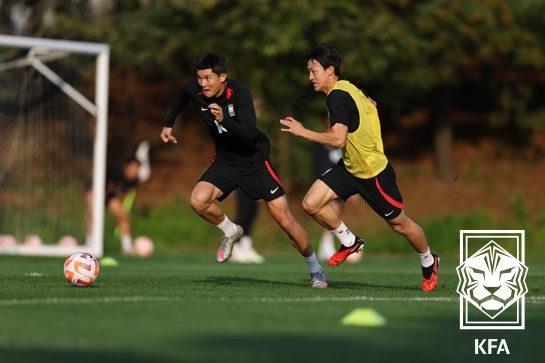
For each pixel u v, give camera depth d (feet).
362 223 275.80
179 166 305.94
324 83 111.34
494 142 323.16
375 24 273.95
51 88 233.96
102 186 208.03
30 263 177.68
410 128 325.83
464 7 282.56
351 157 111.45
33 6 284.82
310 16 268.82
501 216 280.92
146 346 67.05
